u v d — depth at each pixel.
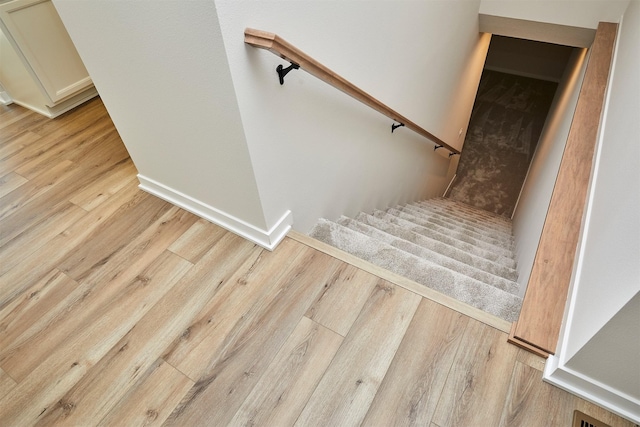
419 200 4.05
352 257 1.69
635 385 1.07
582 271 1.34
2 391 1.34
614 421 1.17
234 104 1.18
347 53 1.59
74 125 2.76
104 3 1.17
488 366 1.32
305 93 1.48
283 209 1.70
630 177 1.13
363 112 2.04
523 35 3.49
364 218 2.44
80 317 1.55
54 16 2.59
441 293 1.54
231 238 1.82
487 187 4.95
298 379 1.32
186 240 1.83
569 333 1.22
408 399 1.26
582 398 1.22
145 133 1.66
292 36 1.24
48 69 2.69
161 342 1.45
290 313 1.51
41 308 1.60
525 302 1.41
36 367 1.40
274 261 1.70
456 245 2.43
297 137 1.55
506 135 5.47
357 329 1.45
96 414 1.27
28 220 2.01
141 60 1.28
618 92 1.82
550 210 1.69
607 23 2.84
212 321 1.50
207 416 1.25
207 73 1.14
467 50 3.61
